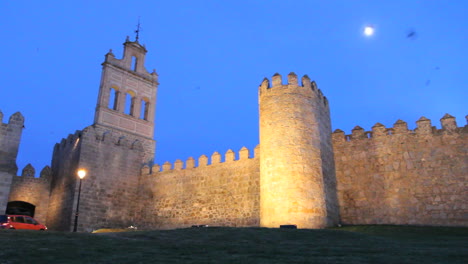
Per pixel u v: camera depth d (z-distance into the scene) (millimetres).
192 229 18953
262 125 27328
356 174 27750
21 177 37062
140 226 35375
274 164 25109
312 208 23844
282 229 19031
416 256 11695
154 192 35938
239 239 16000
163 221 34125
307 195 24047
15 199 36000
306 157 25188
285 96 26844
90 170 34250
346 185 27797
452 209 23969
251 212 29062
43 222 36625
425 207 24781
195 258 11234
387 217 25703
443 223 23922
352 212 26906
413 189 25547
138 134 41875
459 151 24922
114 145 36906
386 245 14734
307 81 28000
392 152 27062
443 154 25359
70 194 33750
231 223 29875
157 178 36312
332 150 29141
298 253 12469
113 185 35531
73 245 13023
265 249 13320
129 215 35906
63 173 36531
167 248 13359
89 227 32625
